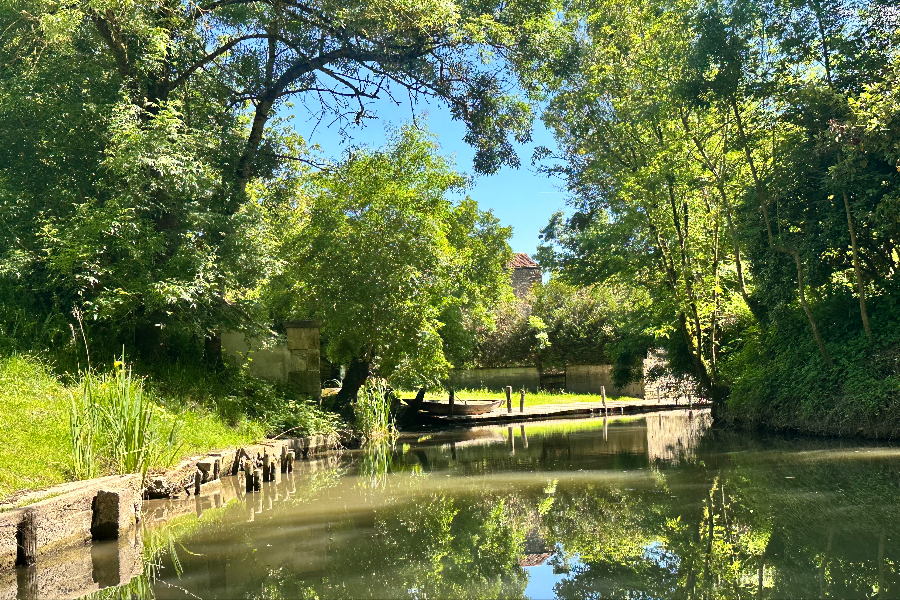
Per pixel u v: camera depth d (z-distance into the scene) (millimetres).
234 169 13750
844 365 12484
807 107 12891
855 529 4844
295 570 4316
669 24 15609
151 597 3766
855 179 12008
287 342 15383
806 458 9328
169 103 10953
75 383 8555
